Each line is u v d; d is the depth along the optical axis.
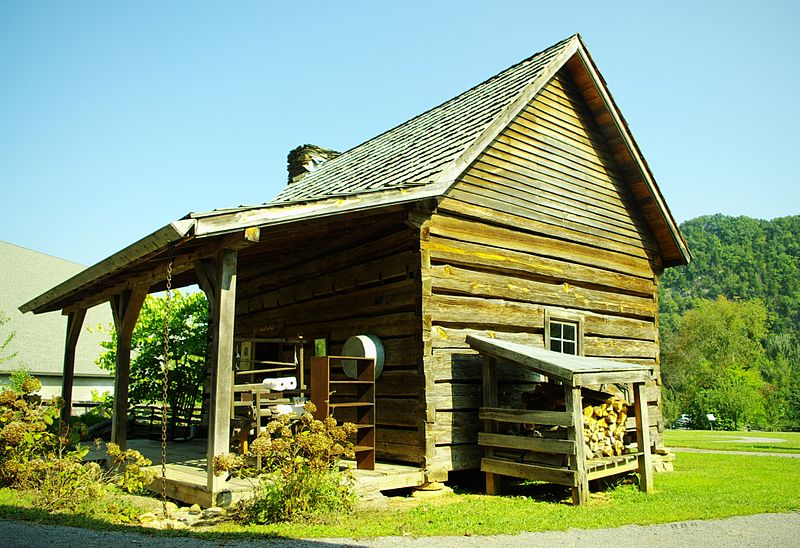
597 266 11.44
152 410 13.52
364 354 8.51
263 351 11.73
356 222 9.01
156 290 12.08
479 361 8.93
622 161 12.41
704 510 6.85
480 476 9.33
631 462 8.23
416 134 11.95
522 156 10.44
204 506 6.52
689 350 57.88
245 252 9.25
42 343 22.09
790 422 42.56
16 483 7.27
